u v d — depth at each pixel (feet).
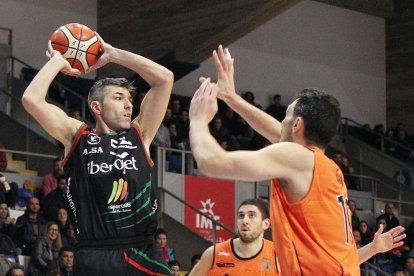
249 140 90.74
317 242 17.60
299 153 17.57
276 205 17.84
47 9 93.40
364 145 104.78
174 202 73.05
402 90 115.24
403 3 116.47
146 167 21.57
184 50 89.86
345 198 18.17
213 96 17.61
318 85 110.22
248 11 84.99
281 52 107.55
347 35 113.80
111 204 21.15
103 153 21.48
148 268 20.93
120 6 95.96
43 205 62.34
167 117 83.25
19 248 57.57
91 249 21.09
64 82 86.07
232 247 30.96
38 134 78.18
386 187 101.14
